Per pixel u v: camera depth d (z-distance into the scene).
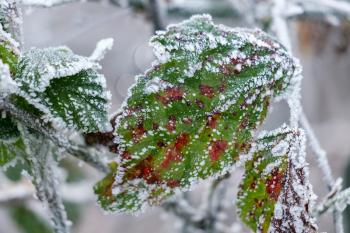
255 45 0.27
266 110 0.27
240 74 0.26
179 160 0.26
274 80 0.27
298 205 0.26
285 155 0.26
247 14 0.43
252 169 0.27
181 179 0.26
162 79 0.26
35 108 0.26
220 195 0.36
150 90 0.25
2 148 0.27
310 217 0.27
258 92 0.26
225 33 0.26
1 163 0.27
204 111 0.26
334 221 0.28
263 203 0.27
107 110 0.25
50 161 0.28
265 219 0.27
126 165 0.25
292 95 0.27
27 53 0.26
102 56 0.27
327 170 0.30
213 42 0.26
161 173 0.26
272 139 0.26
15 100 0.26
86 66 0.25
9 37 0.26
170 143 0.26
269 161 0.26
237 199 0.27
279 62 0.27
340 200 0.28
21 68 0.25
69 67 0.25
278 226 0.26
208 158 0.26
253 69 0.26
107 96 0.25
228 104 0.26
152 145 0.25
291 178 0.26
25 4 0.29
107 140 0.27
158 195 0.26
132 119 0.25
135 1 0.43
